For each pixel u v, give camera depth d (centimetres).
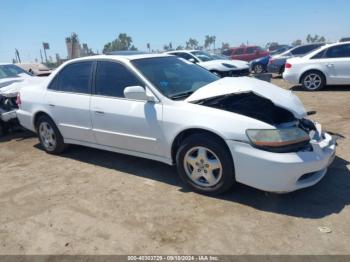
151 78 434
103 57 482
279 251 292
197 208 369
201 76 490
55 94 533
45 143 584
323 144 366
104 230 341
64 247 319
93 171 493
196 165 393
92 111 476
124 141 454
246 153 349
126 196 408
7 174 510
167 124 400
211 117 370
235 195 390
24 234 345
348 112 736
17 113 607
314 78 1065
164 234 327
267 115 378
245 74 1302
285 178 338
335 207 352
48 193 432
